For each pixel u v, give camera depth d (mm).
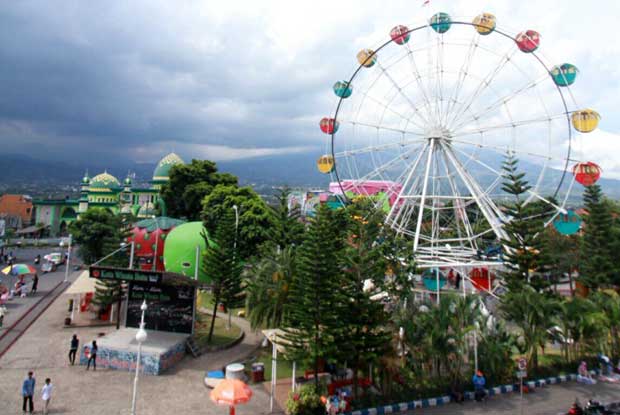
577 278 43375
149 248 48469
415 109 39875
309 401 19859
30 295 42969
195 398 21234
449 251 40906
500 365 23578
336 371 23797
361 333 20938
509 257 32062
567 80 34781
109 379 23016
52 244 90062
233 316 38312
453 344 22672
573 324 26469
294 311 22141
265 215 47969
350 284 21406
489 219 36969
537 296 25453
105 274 26656
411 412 20766
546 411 21047
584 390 23891
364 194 50125
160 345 25688
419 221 36594
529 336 25016
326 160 40375
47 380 18797
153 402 20531
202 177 69125
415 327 22516
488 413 20750
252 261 35375
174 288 28375
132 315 28719
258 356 28078
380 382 21969
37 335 30031
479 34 37594
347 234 31969
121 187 102375
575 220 32969
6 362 24656
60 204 109688
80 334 30531
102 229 52125
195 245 43469
